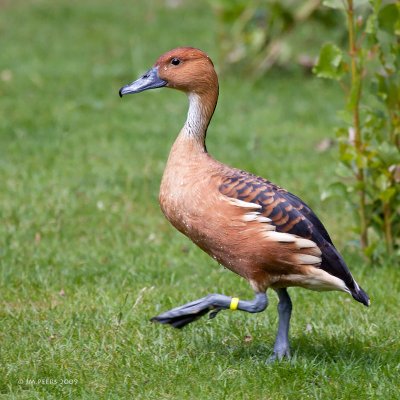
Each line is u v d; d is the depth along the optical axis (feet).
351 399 26.22
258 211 26.76
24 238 40.86
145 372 27.76
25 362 28.25
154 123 60.64
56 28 88.79
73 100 64.90
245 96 67.36
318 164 52.70
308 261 26.81
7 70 71.97
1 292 34.78
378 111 36.96
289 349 29.07
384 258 38.22
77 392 26.50
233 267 27.78
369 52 35.99
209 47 81.30
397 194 37.35
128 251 39.81
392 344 30.32
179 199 27.84
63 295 34.65
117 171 50.49
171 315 28.09
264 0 68.95
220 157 53.52
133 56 77.56
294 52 74.08
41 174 49.24
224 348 29.89
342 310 33.37
